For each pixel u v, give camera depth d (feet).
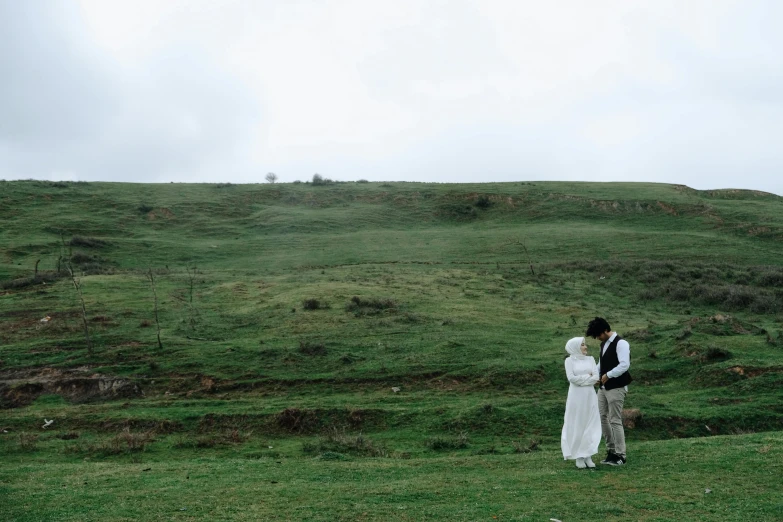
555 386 89.86
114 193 319.88
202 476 42.98
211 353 108.58
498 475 38.96
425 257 223.51
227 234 268.21
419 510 31.42
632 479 36.01
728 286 162.40
